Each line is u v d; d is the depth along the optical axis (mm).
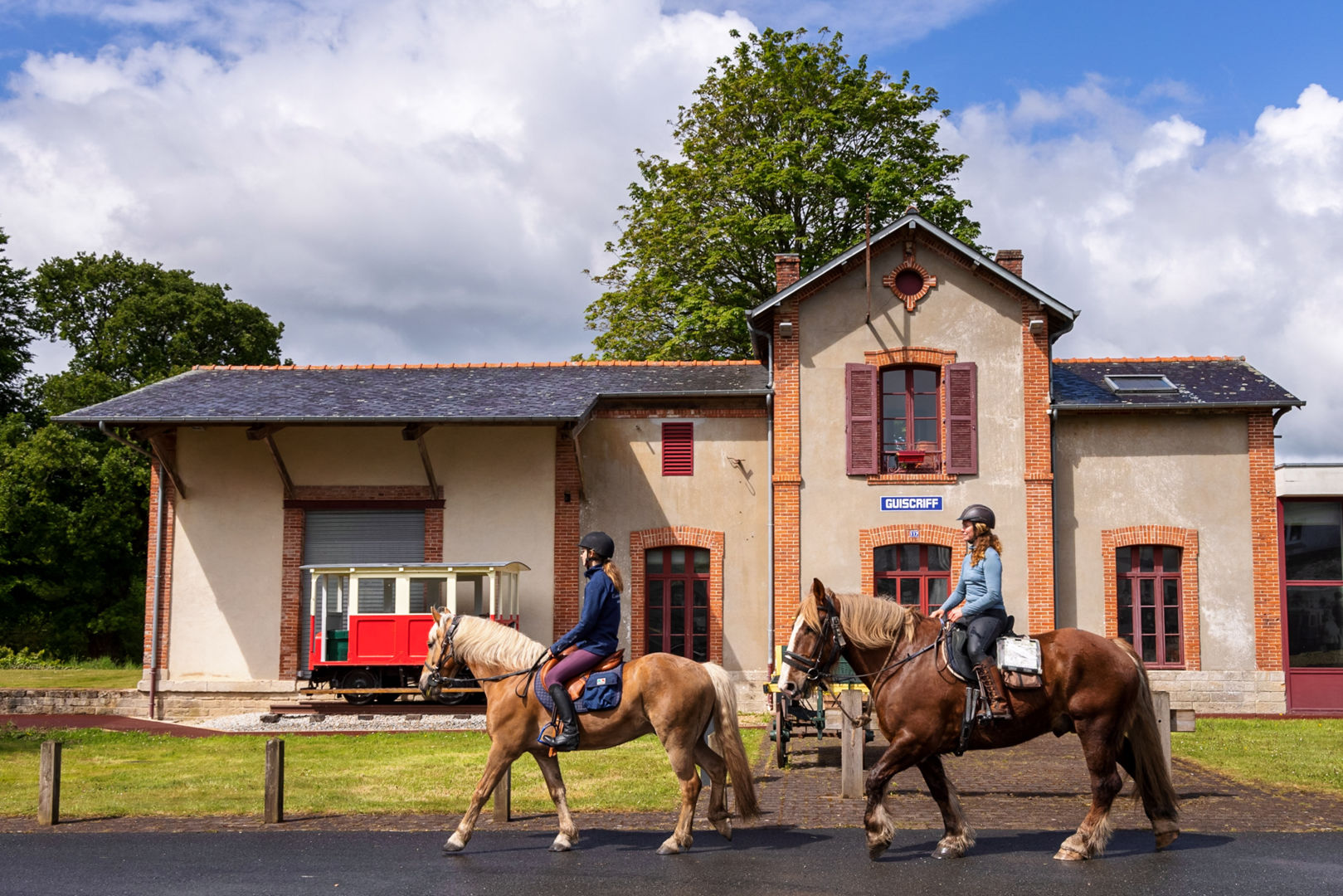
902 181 29828
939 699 8492
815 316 20641
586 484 21078
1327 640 20062
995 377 20312
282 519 21094
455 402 20234
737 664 20562
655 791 11836
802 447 20438
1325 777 12508
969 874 7941
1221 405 20078
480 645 9242
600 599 8953
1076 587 20344
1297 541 20344
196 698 20719
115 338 38250
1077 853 8320
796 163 30078
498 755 9023
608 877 7973
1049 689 8430
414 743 16344
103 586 37344
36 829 10211
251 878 8078
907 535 20094
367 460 21172
